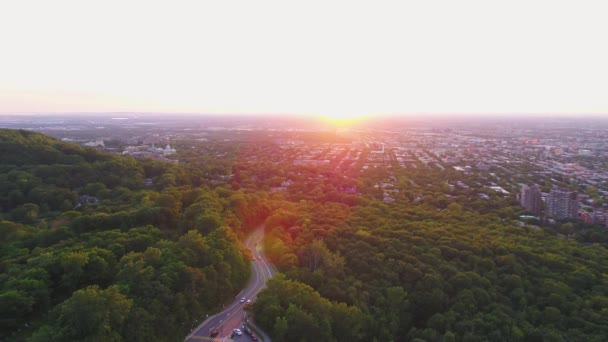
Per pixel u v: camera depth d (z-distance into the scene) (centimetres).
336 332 16638
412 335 17112
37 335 13312
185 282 16838
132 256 18100
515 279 19500
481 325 16662
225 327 16075
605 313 17000
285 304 16925
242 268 19862
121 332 14075
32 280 15588
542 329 16362
